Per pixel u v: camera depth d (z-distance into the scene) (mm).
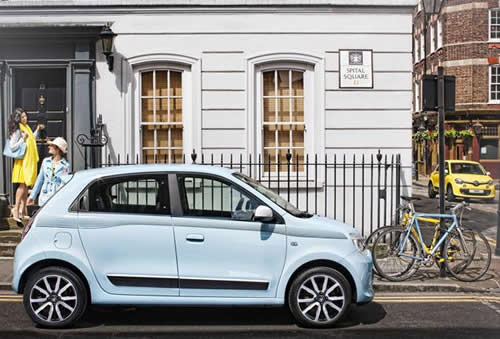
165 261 5340
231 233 5371
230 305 5387
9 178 9562
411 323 5695
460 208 7891
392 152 9656
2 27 9258
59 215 5395
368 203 9664
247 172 9641
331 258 5418
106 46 9188
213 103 9617
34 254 5324
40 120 9836
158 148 9789
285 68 9711
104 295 5328
